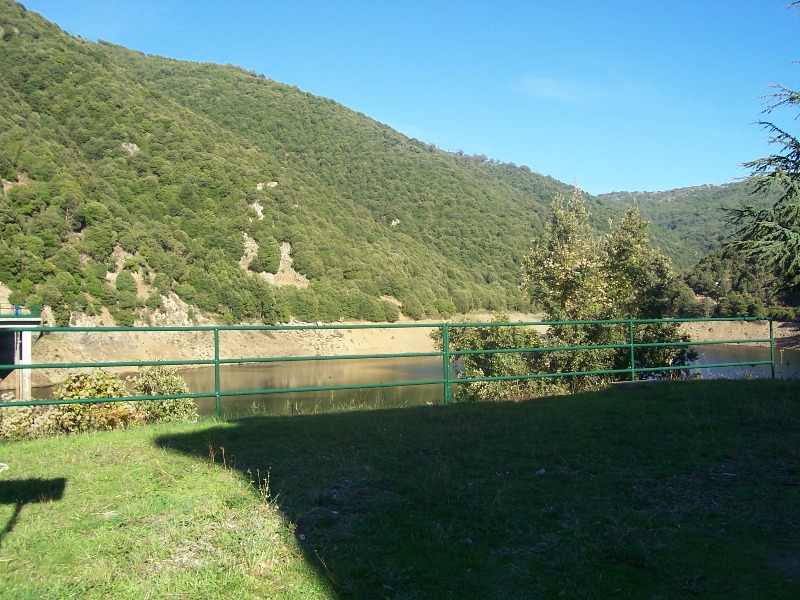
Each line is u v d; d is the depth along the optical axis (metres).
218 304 55.97
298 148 112.69
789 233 10.27
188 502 5.29
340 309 62.88
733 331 42.22
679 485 5.82
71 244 51.00
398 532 4.72
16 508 5.16
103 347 44.97
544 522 4.91
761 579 4.04
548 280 19.23
